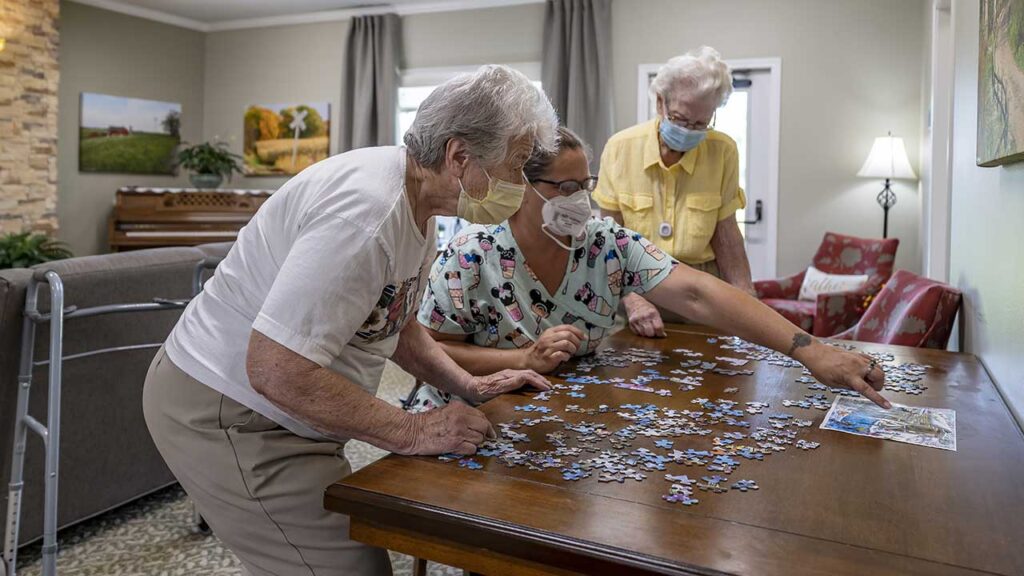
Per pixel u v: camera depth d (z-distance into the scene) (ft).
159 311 8.77
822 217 19.67
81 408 7.93
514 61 22.63
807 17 19.43
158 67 25.13
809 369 4.95
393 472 3.57
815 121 19.54
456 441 3.80
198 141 26.43
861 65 19.06
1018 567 2.68
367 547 4.07
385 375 15.72
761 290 17.63
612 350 6.26
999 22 5.08
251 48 25.80
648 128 8.16
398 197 3.74
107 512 9.00
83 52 23.35
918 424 4.32
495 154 3.67
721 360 5.87
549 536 2.92
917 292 8.36
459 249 5.63
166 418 4.23
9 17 20.18
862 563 2.71
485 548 3.06
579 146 5.15
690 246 8.16
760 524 3.02
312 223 3.64
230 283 4.14
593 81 21.02
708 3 20.22
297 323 3.50
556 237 5.51
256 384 3.57
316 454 4.21
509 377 5.03
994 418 4.45
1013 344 4.97
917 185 18.78
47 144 21.27
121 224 22.50
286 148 25.54
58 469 7.29
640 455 3.78
